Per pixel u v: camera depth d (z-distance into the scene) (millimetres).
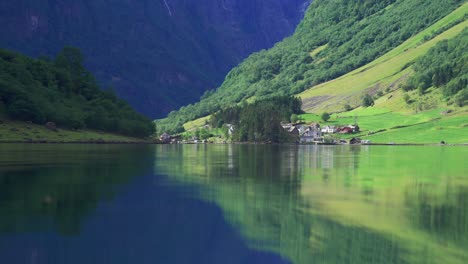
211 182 89125
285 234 55625
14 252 48000
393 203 70438
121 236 54062
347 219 61438
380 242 52375
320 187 84312
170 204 69062
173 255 48938
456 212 64688
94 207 65750
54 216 60344
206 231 56625
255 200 72438
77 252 48781
